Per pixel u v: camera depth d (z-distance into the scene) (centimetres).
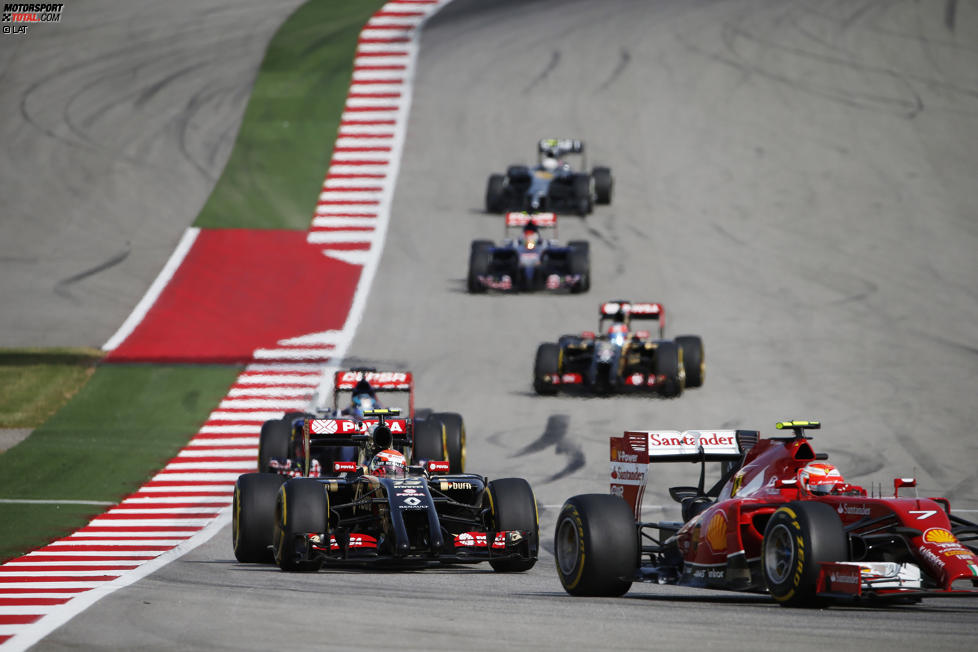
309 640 3084
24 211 15012
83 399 9494
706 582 3694
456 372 10131
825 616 3344
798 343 10794
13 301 12362
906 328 11219
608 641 3022
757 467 3816
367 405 5612
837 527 3306
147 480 7350
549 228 14488
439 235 14375
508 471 7325
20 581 4575
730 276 12925
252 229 14562
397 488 4412
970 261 13425
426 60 19950
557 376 9225
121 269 13350
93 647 3109
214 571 4616
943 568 3216
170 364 10469
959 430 8212
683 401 9150
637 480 3997
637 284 12706
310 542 4412
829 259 13450
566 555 3891
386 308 12075
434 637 3100
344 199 15512
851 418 8562
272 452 5969
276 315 11925
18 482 7262
